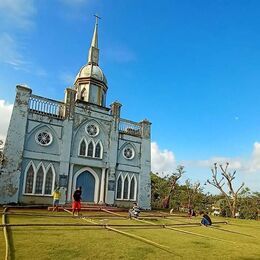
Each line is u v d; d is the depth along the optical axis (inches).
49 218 649.0
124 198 1209.4
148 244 407.5
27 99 1022.4
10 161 951.0
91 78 1286.9
